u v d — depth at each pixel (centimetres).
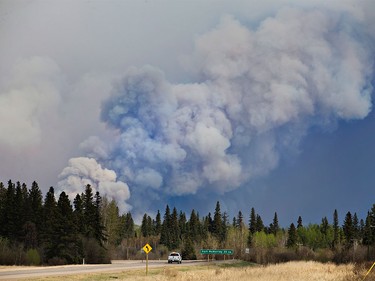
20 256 7475
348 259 9250
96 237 9275
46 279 3659
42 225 9694
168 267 5950
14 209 9631
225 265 7481
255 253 11200
